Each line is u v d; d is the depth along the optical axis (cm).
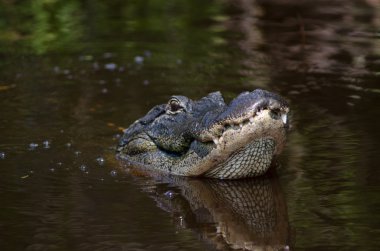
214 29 2952
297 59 2536
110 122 1978
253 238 1204
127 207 1359
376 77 2298
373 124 1853
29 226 1255
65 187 1474
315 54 2583
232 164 1501
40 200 1390
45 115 2033
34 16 3141
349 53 2572
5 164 1620
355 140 1734
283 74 2381
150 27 3014
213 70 2458
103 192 1448
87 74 2448
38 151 1727
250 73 2408
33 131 1889
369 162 1576
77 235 1216
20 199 1394
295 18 3038
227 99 2123
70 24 3058
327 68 2427
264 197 1414
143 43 2802
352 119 1906
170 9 3272
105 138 1845
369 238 1177
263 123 1388
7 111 2069
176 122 1600
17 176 1540
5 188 1460
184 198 1421
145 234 1223
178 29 2975
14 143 1784
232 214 1325
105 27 3017
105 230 1238
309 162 1603
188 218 1302
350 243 1161
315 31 2848
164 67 2506
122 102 2155
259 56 2600
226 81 2328
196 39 2833
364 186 1433
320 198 1382
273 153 1492
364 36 2755
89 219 1289
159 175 1583
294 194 1416
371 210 1305
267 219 1291
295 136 1794
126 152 1716
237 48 2702
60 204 1368
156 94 2220
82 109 2100
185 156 1565
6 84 2342
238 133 1405
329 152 1659
